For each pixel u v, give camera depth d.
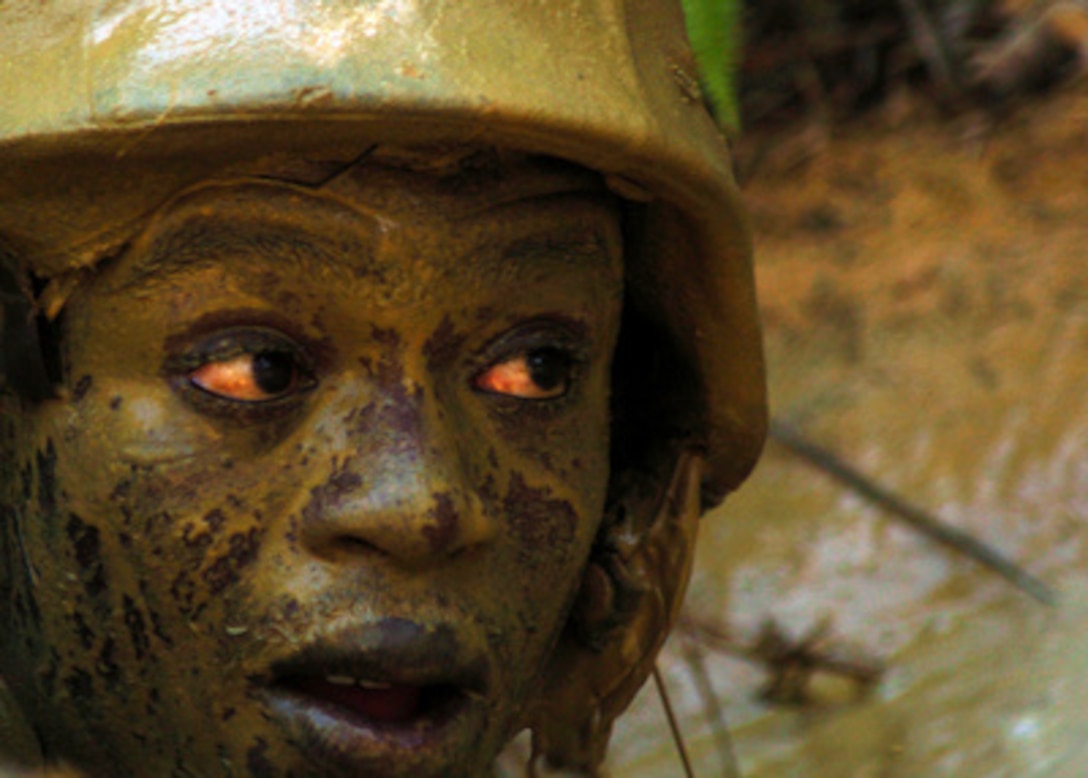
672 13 2.86
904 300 6.34
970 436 5.83
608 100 2.57
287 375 2.62
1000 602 5.27
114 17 2.46
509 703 2.80
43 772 2.84
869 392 6.04
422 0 2.48
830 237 6.63
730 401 3.18
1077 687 4.87
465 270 2.62
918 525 5.57
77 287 2.62
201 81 2.39
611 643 3.23
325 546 2.56
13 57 2.48
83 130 2.41
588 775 3.32
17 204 2.54
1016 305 6.23
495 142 2.54
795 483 5.81
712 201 2.78
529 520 2.76
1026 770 4.61
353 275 2.57
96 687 2.71
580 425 2.84
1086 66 6.81
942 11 6.94
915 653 5.13
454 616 2.60
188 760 2.68
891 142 6.88
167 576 2.61
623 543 3.22
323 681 2.65
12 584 2.78
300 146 2.50
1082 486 5.61
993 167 6.70
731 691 5.12
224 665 2.61
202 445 2.60
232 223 2.55
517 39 2.52
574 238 2.74
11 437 2.75
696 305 3.04
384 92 2.40
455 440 2.65
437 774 2.63
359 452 2.58
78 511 2.65
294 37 2.41
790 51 6.99
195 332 2.59
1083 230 6.43
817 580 5.45
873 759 4.76
